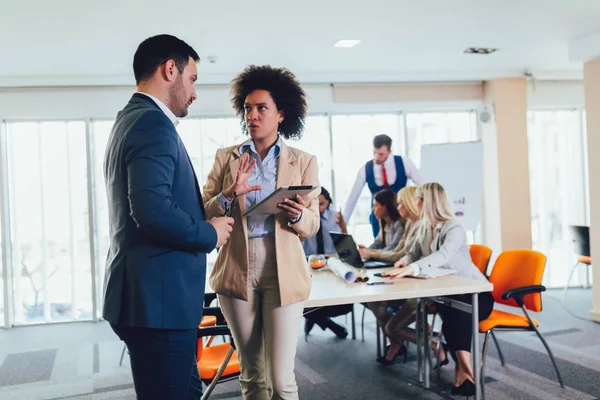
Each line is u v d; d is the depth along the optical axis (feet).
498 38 17.07
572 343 15.21
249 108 6.84
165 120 5.09
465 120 24.20
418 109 23.36
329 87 22.29
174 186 5.19
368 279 10.43
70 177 20.93
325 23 14.79
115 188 5.13
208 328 8.12
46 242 20.89
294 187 5.99
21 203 20.76
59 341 17.97
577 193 24.62
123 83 20.25
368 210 23.16
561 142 24.67
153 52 5.43
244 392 7.15
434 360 13.50
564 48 18.62
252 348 6.96
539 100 23.44
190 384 5.61
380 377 12.72
